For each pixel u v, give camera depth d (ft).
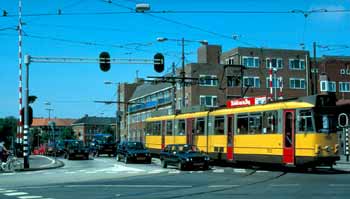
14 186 66.13
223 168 99.14
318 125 79.25
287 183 62.95
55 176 84.43
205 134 111.04
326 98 80.38
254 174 81.00
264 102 92.73
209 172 88.12
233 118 99.91
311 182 63.67
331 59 304.09
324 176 73.51
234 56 282.97
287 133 84.02
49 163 127.85
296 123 82.38
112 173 89.81
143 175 83.56
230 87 274.57
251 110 94.12
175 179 73.51
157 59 97.40
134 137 379.35
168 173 87.30
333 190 53.06
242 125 96.68
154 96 333.21
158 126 141.28
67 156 154.10
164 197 50.34
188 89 270.05
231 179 71.77
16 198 51.31
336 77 302.45
